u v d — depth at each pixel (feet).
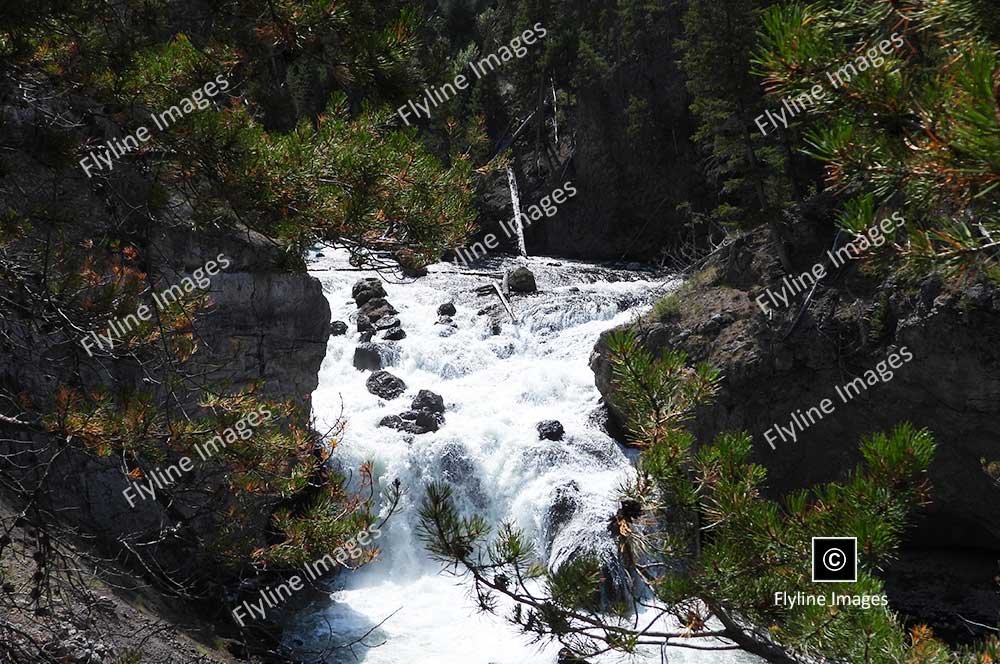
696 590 17.30
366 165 24.23
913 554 70.64
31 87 27.61
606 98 148.36
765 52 14.06
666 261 140.05
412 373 90.58
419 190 25.16
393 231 25.66
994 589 66.59
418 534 20.02
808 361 70.03
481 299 108.37
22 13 23.98
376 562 68.44
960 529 69.46
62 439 24.64
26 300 27.89
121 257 30.30
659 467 18.16
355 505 30.81
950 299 62.23
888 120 13.43
